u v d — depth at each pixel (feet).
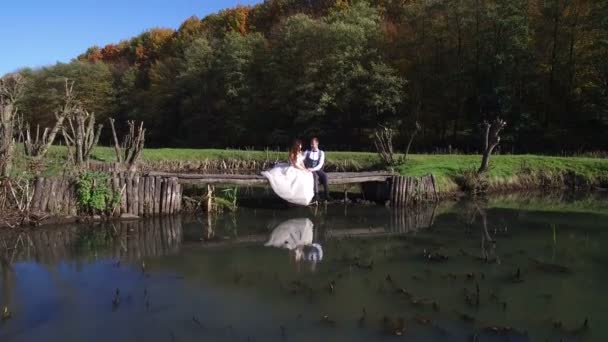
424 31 141.38
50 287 24.45
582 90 119.24
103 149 93.86
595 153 87.56
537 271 26.48
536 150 113.80
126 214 42.04
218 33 226.38
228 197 51.67
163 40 257.55
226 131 178.40
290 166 47.70
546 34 124.26
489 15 123.03
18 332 19.31
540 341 18.20
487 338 18.43
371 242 33.63
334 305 21.63
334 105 139.95
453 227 38.75
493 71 125.18
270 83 168.66
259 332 19.01
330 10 181.57
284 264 28.14
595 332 18.92
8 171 38.14
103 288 24.22
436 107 141.08
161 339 18.56
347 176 50.14
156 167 86.12
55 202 39.50
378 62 137.59
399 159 65.31
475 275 25.79
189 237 35.37
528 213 45.03
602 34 111.86
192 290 23.82
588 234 35.86
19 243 33.40
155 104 203.10
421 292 23.20
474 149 121.19
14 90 41.04
